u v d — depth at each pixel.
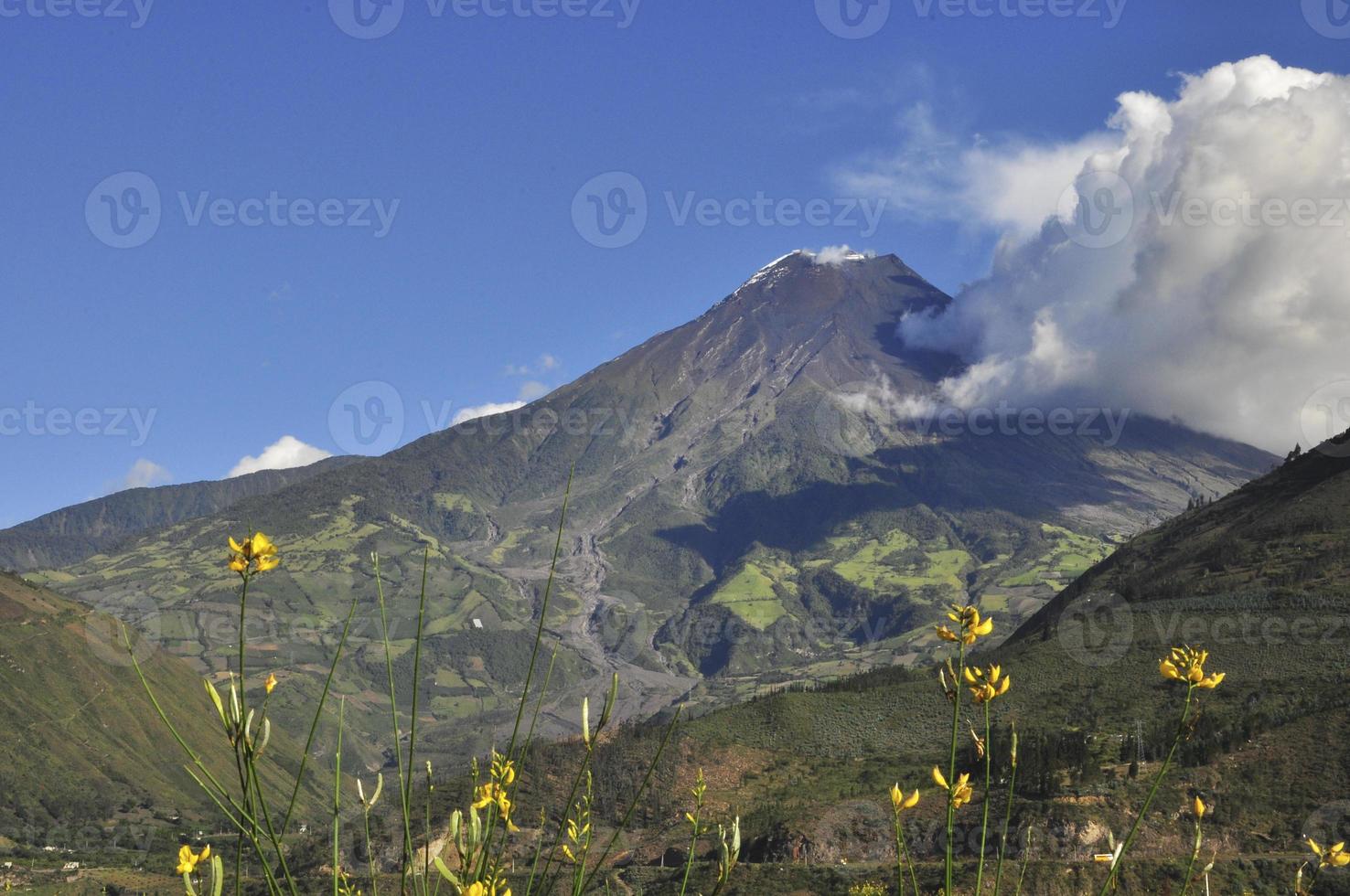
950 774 3.52
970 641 3.53
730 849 3.54
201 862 2.97
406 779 3.56
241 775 3.05
